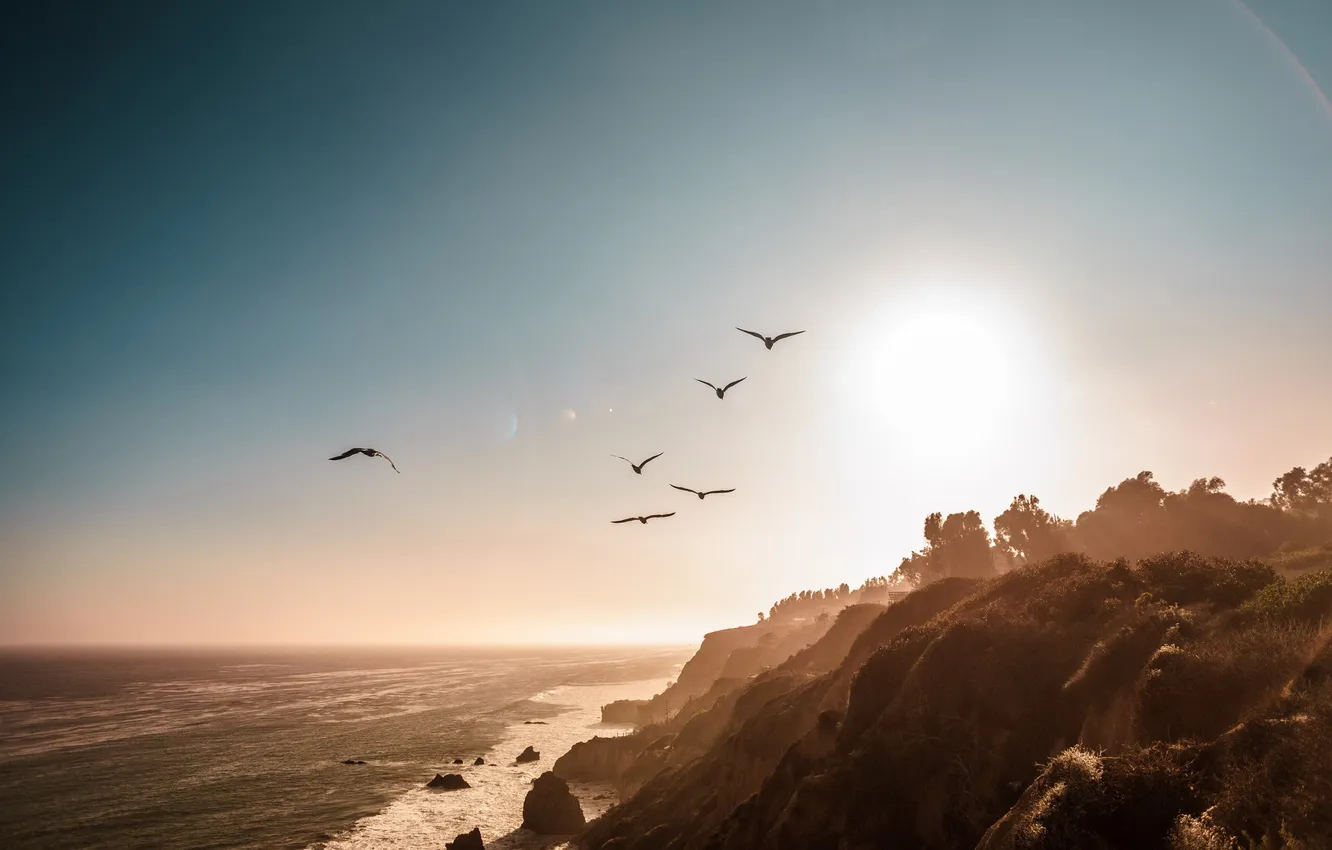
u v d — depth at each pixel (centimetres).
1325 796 1265
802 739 3072
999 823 1808
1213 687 1791
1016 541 10562
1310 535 8025
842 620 6312
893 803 2389
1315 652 1658
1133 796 1570
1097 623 2578
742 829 2928
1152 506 9344
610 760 6681
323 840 4972
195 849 4828
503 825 5269
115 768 7519
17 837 5159
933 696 2627
